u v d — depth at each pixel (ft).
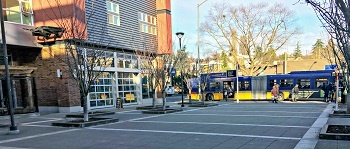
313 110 54.08
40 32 58.39
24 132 35.24
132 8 81.56
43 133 34.14
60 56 60.75
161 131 32.94
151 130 33.96
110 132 33.55
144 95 89.15
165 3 91.56
